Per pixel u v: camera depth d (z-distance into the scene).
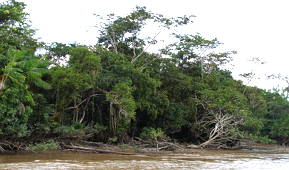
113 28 42.28
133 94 37.19
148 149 34.88
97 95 35.91
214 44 47.78
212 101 42.38
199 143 45.16
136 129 41.06
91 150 30.78
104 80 34.62
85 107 35.09
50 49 40.00
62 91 32.31
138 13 41.88
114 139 34.97
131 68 36.41
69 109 34.75
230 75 57.38
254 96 52.88
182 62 49.06
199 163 25.64
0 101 24.47
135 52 44.56
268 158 33.03
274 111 63.62
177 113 42.34
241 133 43.00
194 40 46.97
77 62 33.69
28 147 28.12
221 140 43.19
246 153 38.81
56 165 21.23
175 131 43.66
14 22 30.08
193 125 44.16
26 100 25.91
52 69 33.38
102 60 37.16
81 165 21.78
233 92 43.22
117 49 44.34
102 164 22.77
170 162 25.59
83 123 34.75
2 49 26.52
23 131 25.78
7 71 24.20
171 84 44.22
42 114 29.36
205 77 48.25
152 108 38.56
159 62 44.09
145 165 23.12
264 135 60.69
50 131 30.12
